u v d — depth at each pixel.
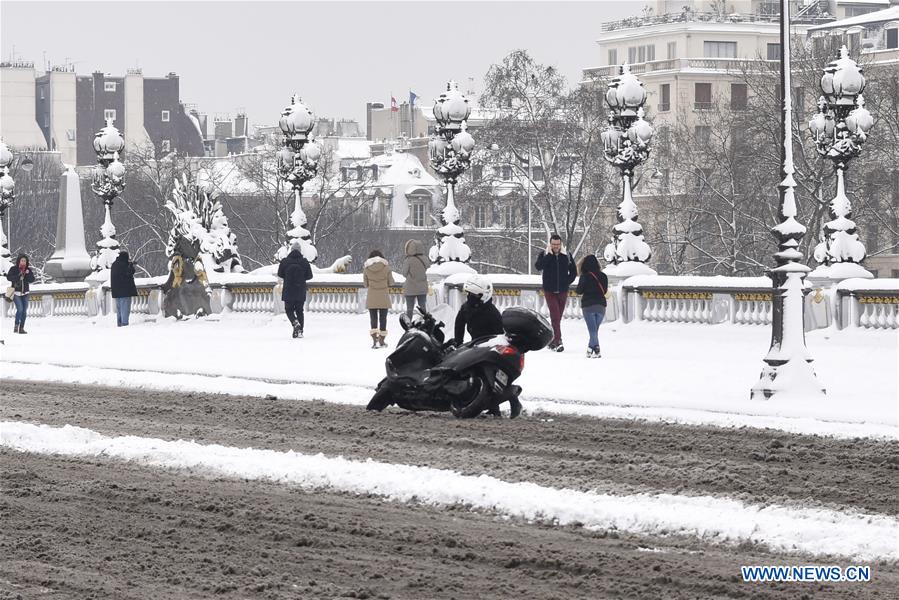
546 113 180.50
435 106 82.81
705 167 181.25
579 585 21.58
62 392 49.22
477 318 41.97
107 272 103.38
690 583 21.56
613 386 49.22
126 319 92.50
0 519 26.64
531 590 21.27
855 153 73.50
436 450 34.72
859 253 72.88
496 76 182.62
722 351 62.66
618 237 76.56
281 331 82.69
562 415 41.56
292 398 46.31
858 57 170.00
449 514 26.88
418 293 74.00
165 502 28.02
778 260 45.72
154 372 58.53
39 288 110.12
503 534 25.03
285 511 27.03
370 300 69.31
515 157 186.50
